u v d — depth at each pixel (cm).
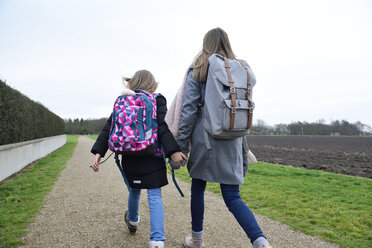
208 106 189
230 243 261
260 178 638
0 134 679
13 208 382
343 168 896
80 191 506
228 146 195
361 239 272
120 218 335
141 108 205
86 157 1237
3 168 646
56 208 385
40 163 978
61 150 1706
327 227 308
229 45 217
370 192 477
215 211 373
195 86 201
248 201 434
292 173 708
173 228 301
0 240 263
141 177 210
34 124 1145
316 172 714
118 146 200
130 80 248
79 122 8712
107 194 480
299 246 256
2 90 698
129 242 258
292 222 327
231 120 180
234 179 194
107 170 812
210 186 549
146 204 405
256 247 174
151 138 204
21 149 827
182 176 693
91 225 309
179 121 203
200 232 231
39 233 284
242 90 188
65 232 286
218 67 188
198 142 200
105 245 252
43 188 526
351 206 387
